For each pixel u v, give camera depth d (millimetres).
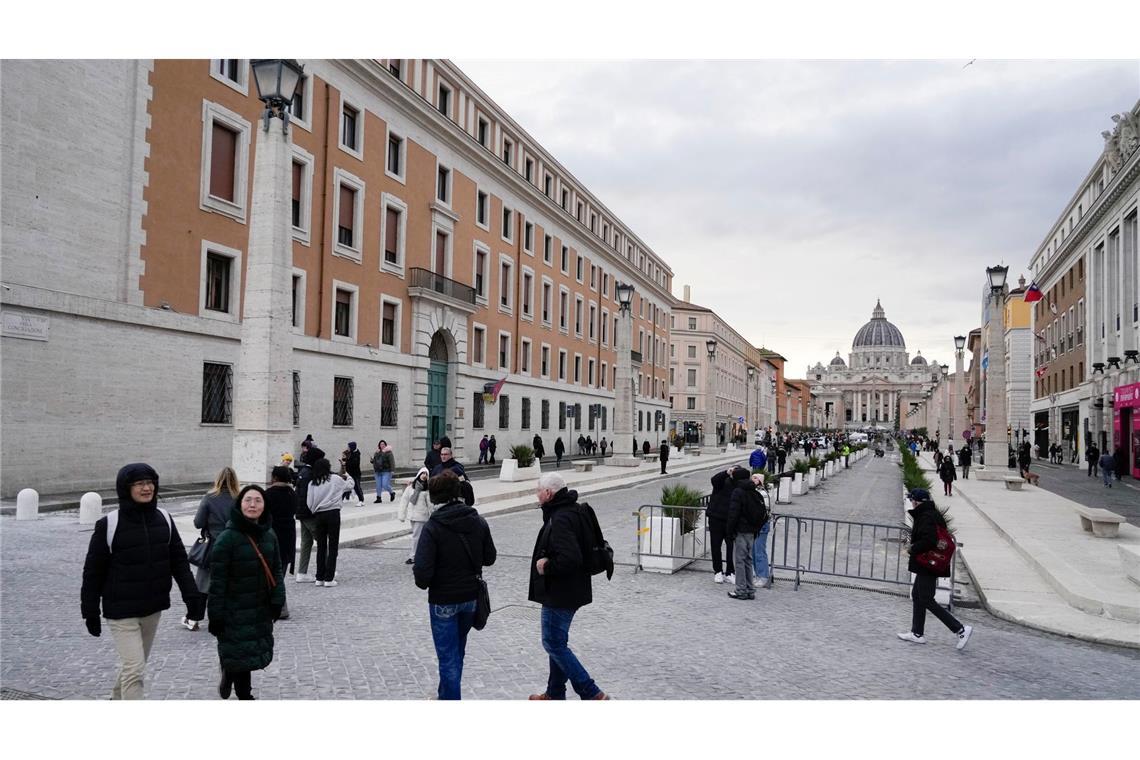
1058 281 56031
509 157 46094
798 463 27766
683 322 100125
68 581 9617
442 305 36875
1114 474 35781
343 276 30203
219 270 24422
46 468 18906
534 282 49281
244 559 5109
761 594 10547
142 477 5047
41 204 18844
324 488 9992
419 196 35781
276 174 13164
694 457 52312
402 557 12312
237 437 12875
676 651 7539
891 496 27328
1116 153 41875
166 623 7988
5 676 6184
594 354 60562
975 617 9688
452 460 11742
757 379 143625
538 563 5793
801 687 6555
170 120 22312
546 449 51125
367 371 31578
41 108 18812
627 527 16750
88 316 19875
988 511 19859
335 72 29672
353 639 7539
